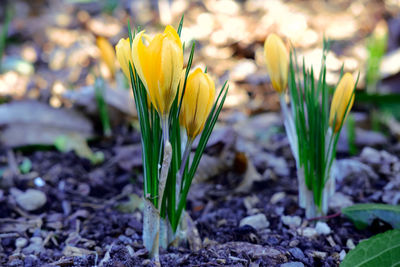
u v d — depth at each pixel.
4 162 0.66
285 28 1.16
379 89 0.85
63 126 0.72
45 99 0.86
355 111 0.85
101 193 0.62
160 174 0.48
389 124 0.80
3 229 0.55
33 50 1.15
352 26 1.18
